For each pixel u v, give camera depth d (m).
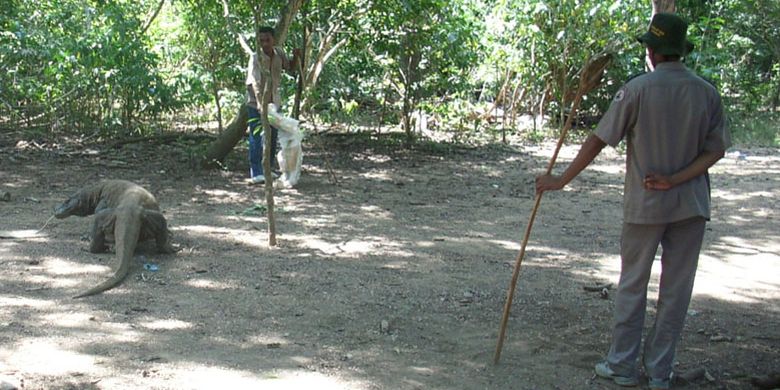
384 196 9.95
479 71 16.98
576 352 5.12
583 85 4.75
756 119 19.44
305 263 6.82
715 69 17.30
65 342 4.93
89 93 12.96
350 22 13.02
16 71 12.66
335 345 5.07
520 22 15.45
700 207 4.40
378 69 15.12
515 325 5.57
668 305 4.55
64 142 12.44
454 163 12.85
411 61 14.80
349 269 6.71
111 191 7.01
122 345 4.93
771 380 4.73
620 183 11.59
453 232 8.23
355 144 14.26
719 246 8.15
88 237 7.31
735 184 11.77
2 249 6.83
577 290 6.44
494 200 10.01
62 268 6.40
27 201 8.69
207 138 13.17
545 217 9.12
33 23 13.19
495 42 16.05
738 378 4.84
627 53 15.66
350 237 7.81
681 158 4.38
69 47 12.43
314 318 5.52
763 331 5.68
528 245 7.82
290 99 13.43
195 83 13.41
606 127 4.45
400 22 13.06
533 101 17.27
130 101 13.18
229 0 12.01
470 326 5.51
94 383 4.37
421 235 8.03
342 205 9.30
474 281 6.54
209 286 6.11
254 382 4.47
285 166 10.13
